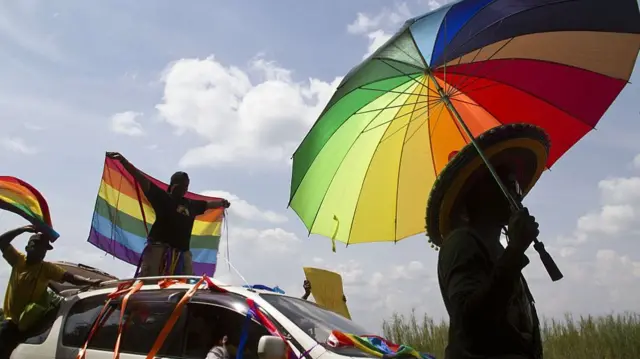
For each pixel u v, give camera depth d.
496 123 3.91
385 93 3.70
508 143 2.61
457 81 3.74
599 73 3.71
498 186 2.64
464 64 3.63
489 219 2.64
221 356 5.14
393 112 3.81
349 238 4.02
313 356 4.88
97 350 5.89
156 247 7.62
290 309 5.57
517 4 3.51
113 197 8.72
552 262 2.29
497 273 2.14
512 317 2.35
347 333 5.46
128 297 6.01
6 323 6.90
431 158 4.04
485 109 3.91
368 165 3.95
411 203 4.05
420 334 13.82
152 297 5.94
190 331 5.51
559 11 3.60
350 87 3.54
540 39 3.70
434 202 2.67
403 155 3.99
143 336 5.73
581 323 12.71
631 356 10.97
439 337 13.25
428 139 3.98
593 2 3.55
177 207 7.82
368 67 3.49
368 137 3.88
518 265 2.13
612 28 3.55
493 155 2.61
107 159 8.60
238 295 5.56
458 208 2.68
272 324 5.20
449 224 2.70
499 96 3.87
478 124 3.90
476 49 3.61
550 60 3.75
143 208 8.91
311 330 5.30
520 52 3.72
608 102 3.73
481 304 2.16
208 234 9.19
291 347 4.99
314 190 3.91
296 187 3.86
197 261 9.13
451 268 2.36
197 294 5.70
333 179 3.92
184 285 5.91
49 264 7.13
